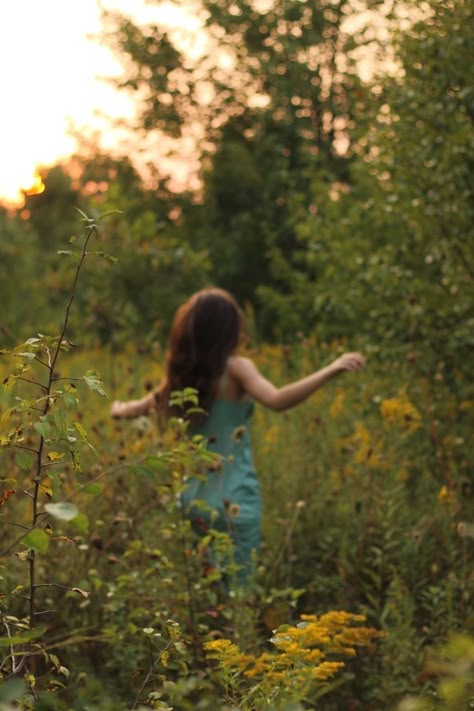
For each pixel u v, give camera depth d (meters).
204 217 17.30
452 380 5.29
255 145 17.14
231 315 3.88
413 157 4.96
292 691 2.06
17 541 1.47
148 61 17.12
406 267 5.60
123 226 11.59
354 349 6.32
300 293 9.77
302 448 4.62
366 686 3.24
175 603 3.06
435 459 4.53
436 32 4.62
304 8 15.84
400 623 3.07
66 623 3.42
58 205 24.52
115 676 3.11
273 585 3.75
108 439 4.63
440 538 3.74
